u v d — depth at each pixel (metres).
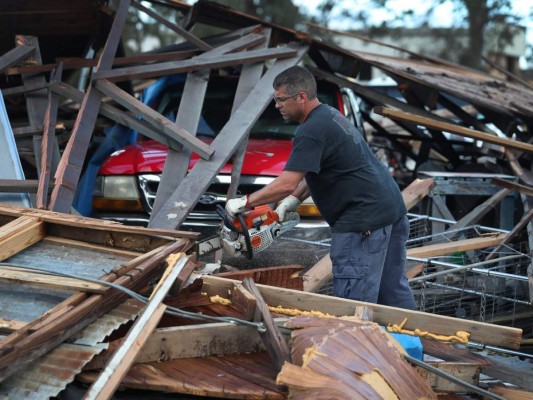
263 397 3.26
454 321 3.81
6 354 2.76
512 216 6.91
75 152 5.37
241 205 4.09
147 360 3.48
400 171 9.76
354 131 4.18
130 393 3.38
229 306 3.95
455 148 9.79
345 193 4.16
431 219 6.29
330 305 3.90
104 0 8.16
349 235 4.18
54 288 3.49
